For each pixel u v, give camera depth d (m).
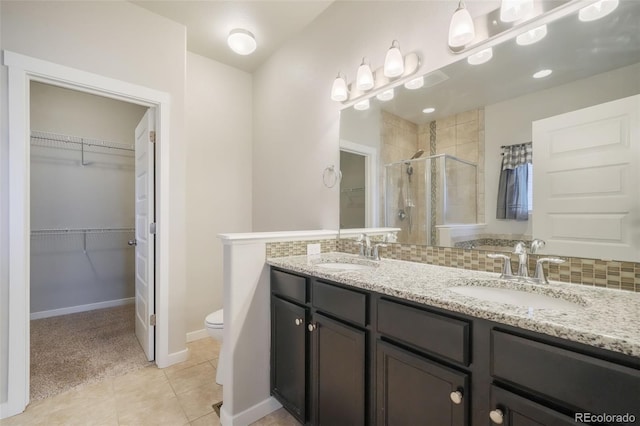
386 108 1.75
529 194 1.20
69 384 1.88
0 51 1.60
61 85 1.83
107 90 1.94
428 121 1.55
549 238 1.14
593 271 1.03
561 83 1.12
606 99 1.02
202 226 2.74
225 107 2.90
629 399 0.57
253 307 1.61
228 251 1.55
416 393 0.95
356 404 1.15
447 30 1.47
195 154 2.71
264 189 2.87
